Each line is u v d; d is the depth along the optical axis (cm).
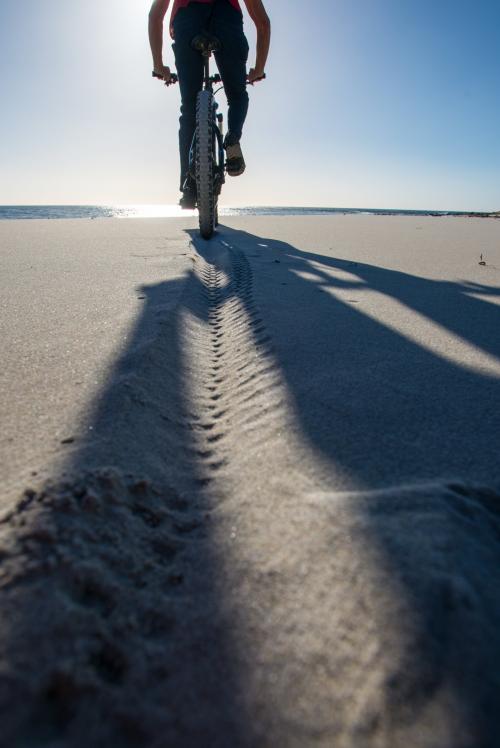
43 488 80
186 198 445
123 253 382
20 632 56
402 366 144
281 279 276
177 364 148
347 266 336
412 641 56
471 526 74
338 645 57
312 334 175
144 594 66
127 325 175
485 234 704
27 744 47
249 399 128
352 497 80
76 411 110
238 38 345
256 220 974
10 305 206
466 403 120
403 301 229
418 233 696
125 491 84
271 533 76
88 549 70
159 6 354
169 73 407
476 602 60
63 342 157
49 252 394
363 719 50
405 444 101
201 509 85
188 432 114
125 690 54
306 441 103
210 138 363
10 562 65
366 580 64
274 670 56
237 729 50
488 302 230
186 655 58
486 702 51
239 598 66
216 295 257
